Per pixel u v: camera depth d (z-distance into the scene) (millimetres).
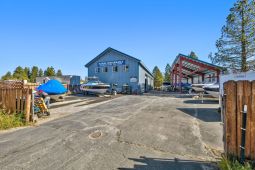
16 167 4824
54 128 8242
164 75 86312
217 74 24750
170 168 4746
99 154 5516
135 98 19969
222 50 18812
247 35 17594
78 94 27031
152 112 11312
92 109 13055
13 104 9953
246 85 4195
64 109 13461
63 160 5172
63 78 31688
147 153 5590
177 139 6664
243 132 4285
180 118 9648
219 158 5129
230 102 4508
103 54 32031
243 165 4156
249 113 4133
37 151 5777
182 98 19609
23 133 7734
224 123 4711
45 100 12555
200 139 6645
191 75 44406
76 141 6547
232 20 18125
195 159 5227
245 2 17656
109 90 28094
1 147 6172
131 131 7527
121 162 5051
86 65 33094
